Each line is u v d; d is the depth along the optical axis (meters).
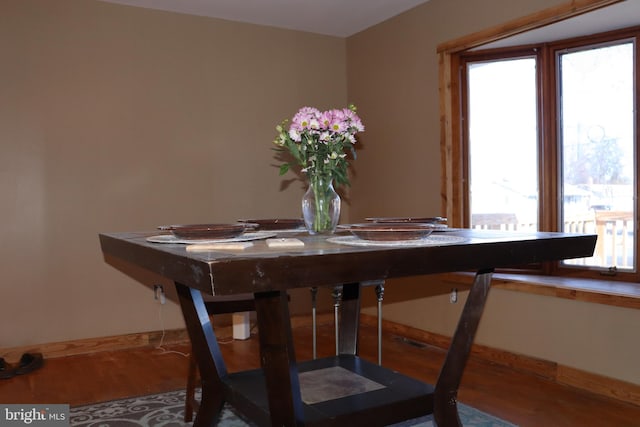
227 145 4.16
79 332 3.68
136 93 3.84
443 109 3.68
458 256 1.46
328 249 1.34
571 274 3.35
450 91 3.67
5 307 3.48
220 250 1.34
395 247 1.39
